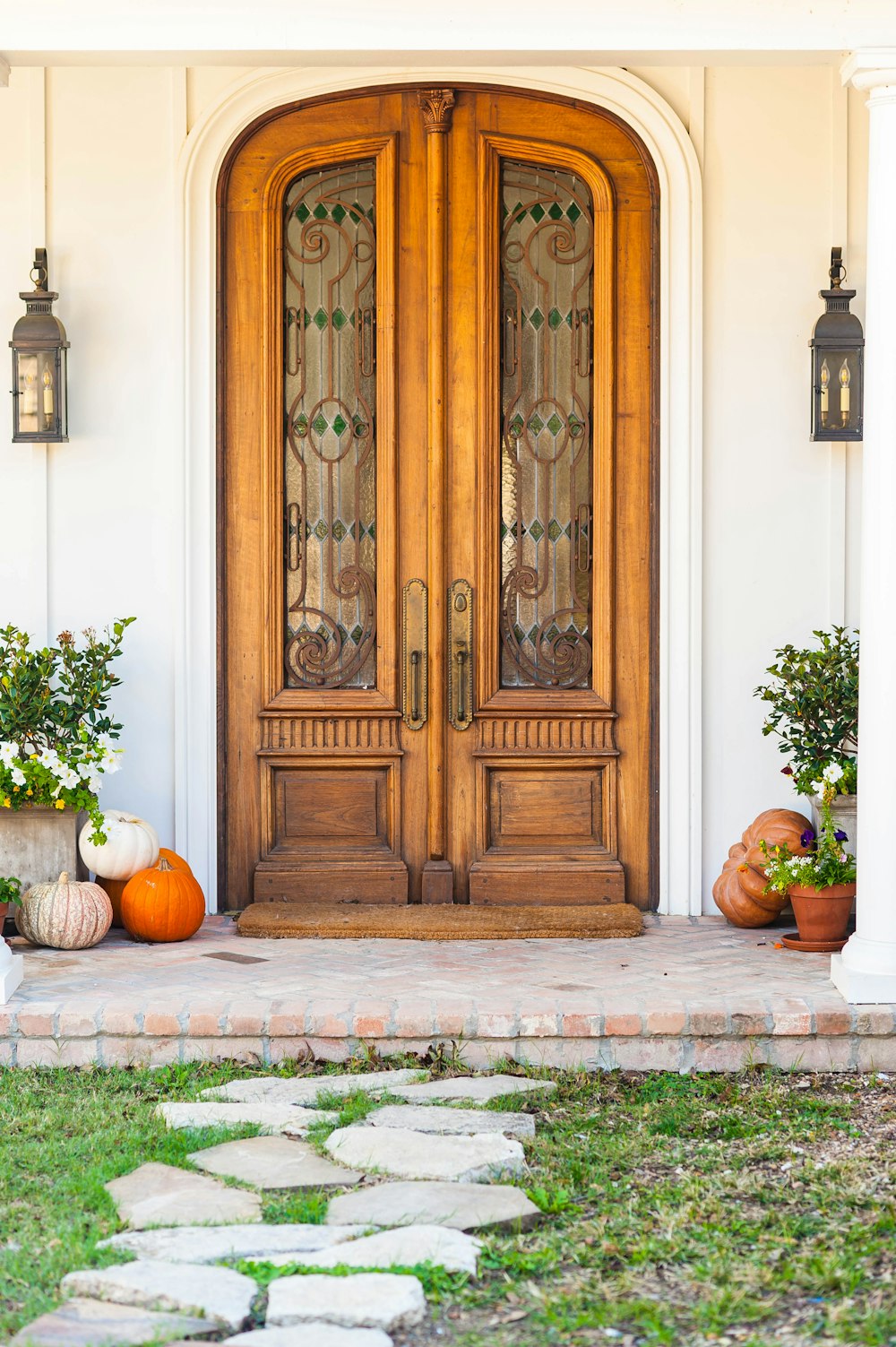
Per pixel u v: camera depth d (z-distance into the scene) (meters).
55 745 5.66
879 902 4.57
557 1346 2.82
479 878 6.07
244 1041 4.46
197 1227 3.27
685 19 4.55
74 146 5.96
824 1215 3.41
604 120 6.03
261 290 6.05
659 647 6.04
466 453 6.10
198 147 5.94
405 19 4.54
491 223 6.04
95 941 5.38
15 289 5.99
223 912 6.10
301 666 6.13
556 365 6.11
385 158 6.01
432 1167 3.58
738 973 4.94
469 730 6.13
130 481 6.01
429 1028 4.43
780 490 6.02
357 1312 2.87
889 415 4.58
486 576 6.10
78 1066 4.45
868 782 4.61
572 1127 3.95
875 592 4.61
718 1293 3.01
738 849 5.78
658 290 6.01
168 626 6.04
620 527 6.09
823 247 5.99
